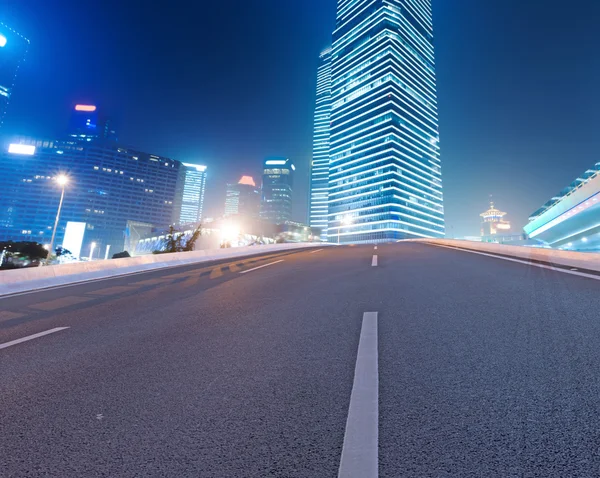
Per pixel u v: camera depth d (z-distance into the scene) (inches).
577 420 75.5
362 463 64.5
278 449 71.0
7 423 86.5
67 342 165.3
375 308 199.8
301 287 295.9
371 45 6742.1
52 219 7121.1
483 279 280.8
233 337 159.5
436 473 61.1
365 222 6043.3
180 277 433.4
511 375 101.0
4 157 7130.9
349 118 6909.5
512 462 63.1
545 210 2765.7
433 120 7342.5
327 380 104.7
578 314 161.2
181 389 104.5
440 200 7076.8
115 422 85.7
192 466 66.9
